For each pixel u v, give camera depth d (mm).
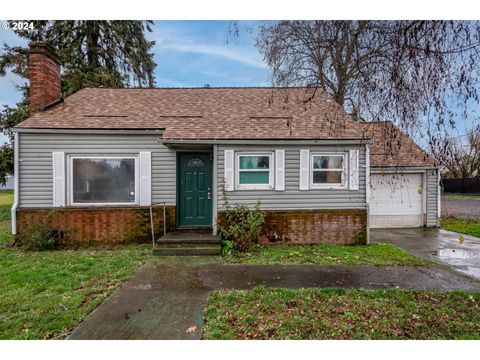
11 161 14648
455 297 4082
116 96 9500
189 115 8453
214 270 5320
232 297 4035
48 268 5398
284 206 7551
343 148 7598
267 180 7590
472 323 3359
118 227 7508
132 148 7684
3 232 8852
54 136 7398
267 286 4523
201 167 8031
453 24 3498
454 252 6840
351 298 4035
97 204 7617
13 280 4754
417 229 10133
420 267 5539
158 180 7789
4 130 14805
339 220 7574
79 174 7562
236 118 8328
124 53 18250
